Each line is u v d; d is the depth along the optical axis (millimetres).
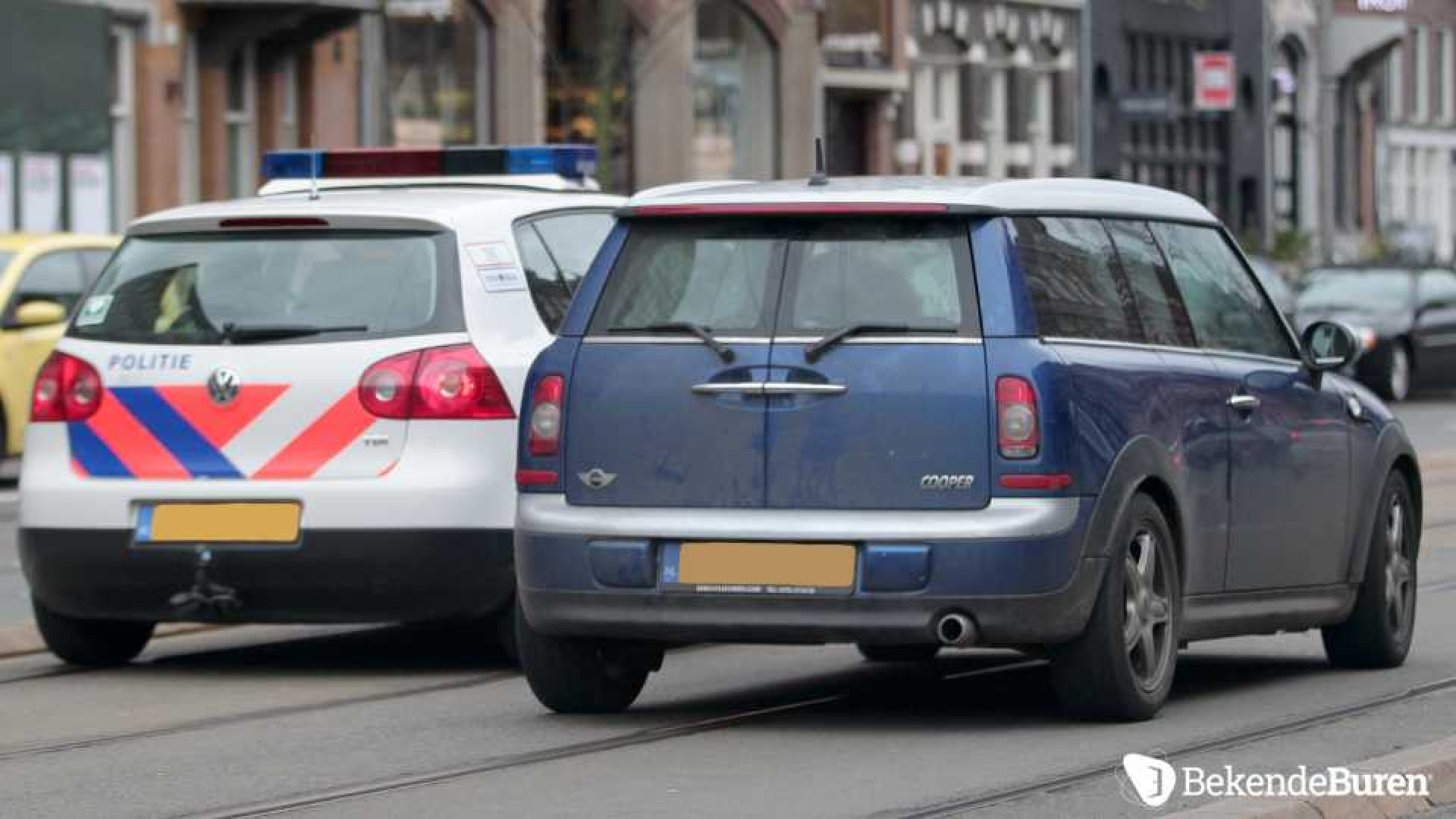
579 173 40219
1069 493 29016
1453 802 26328
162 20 105562
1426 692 33875
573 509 30172
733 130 140375
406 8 110500
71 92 101750
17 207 99625
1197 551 31578
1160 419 30688
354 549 34875
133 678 36344
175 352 35938
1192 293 32812
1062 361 29250
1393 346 118375
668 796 26281
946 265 29469
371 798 26516
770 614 29297
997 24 166000
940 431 28984
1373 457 35719
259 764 28703
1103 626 29609
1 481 72875
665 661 37625
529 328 36062
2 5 99062
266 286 36062
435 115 120562
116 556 35688
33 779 27891
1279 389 33719
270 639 41188
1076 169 175750
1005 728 30594
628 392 29969
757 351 29562
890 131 154750
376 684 35531
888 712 32156
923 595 28844
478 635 41438
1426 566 50094
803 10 143000
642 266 30406
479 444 35094
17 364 68500
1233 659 37562
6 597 46250
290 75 113562
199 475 35531
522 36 124312
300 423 35344
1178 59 190625
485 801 26203
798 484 29328
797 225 29969
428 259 35719
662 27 125938
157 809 26031
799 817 25047
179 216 36688
